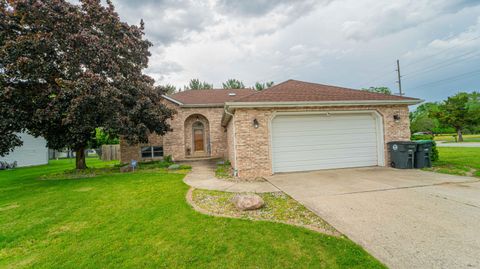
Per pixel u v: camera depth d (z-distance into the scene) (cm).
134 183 755
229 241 310
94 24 1030
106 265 271
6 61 830
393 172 742
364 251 268
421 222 343
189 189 626
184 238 327
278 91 903
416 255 256
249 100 768
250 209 433
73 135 1007
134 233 356
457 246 272
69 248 321
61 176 1012
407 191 512
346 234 313
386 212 388
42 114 865
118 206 503
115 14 1084
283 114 802
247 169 767
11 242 350
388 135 860
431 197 461
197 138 1702
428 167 793
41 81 949
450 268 231
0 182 934
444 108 2409
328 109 815
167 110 1241
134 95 1145
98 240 340
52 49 880
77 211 485
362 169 817
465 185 546
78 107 858
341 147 853
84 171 1120
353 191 531
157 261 273
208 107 1616
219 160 1450
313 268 242
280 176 754
